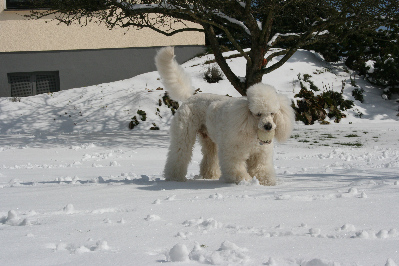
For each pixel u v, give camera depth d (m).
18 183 5.47
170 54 5.95
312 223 2.91
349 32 13.57
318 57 22.69
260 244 2.40
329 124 16.66
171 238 2.56
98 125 16.14
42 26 20.23
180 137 5.83
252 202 3.66
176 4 12.12
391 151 9.59
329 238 2.52
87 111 17.16
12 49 20.14
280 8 12.30
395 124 15.80
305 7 14.35
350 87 19.72
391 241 2.43
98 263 2.05
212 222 2.87
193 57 21.83
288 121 5.21
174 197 4.03
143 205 3.65
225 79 19.41
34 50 20.30
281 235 2.62
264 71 13.41
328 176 5.66
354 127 14.91
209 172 6.25
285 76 20.11
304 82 19.52
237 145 5.12
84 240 2.51
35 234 2.68
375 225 2.82
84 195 4.30
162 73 6.02
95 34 20.66
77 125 16.16
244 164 5.27
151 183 5.35
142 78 20.23
